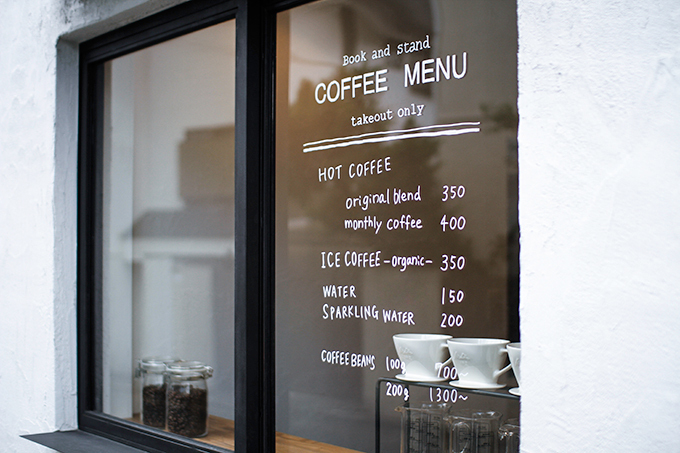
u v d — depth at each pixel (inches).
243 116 55.1
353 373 53.9
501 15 46.6
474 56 47.8
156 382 65.7
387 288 52.2
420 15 50.8
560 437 33.3
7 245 76.9
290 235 58.0
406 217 51.3
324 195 56.2
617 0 32.4
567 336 33.3
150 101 69.9
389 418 51.4
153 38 65.2
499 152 46.6
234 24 60.3
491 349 45.0
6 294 76.9
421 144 50.6
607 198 32.4
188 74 66.1
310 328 56.6
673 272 30.4
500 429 43.0
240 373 54.3
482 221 47.3
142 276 70.4
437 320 49.3
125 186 71.6
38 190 72.0
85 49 72.8
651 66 31.3
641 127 31.5
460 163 48.4
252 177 55.0
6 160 77.5
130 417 68.5
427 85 50.3
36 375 71.6
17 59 76.4
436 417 47.2
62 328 70.2
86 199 71.6
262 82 56.2
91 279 71.5
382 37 53.0
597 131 32.8
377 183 53.1
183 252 67.2
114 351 70.7
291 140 58.5
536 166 34.8
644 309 31.0
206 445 57.6
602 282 32.3
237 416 54.4
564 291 33.5
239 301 54.7
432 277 49.7
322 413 55.6
